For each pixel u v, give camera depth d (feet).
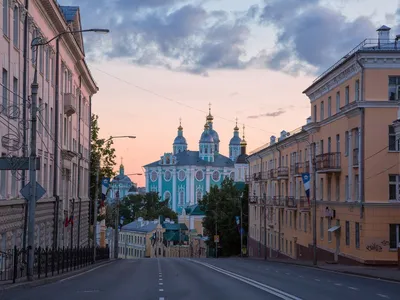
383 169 133.80
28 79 105.81
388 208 133.18
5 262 81.46
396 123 124.77
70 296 61.62
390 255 132.57
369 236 133.08
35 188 79.20
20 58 100.37
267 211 249.75
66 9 153.17
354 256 140.77
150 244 458.09
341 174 152.05
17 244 98.73
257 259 218.59
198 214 494.59
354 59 135.44
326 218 165.89
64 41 147.23
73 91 171.73
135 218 555.28
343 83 149.69
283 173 217.56
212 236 322.96
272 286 77.87
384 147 133.90
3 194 92.32
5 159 78.33
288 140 211.82
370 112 134.10
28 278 78.18
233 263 169.17
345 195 148.77
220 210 319.27
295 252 202.49
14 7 97.09
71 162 165.48
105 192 171.53
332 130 160.25
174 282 85.05
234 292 68.03
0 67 87.35
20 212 100.07
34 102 78.79
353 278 100.22
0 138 87.92
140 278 94.79
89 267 132.26
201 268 132.16
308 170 184.96
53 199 135.85
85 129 209.56
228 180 339.16
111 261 191.42
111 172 238.89
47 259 89.66
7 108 87.61
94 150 236.63
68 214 160.45
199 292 67.77
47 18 122.72
